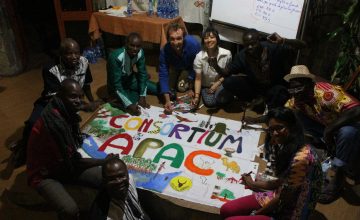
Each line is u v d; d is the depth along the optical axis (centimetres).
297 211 187
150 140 283
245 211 215
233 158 264
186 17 474
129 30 448
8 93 426
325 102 267
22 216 254
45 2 593
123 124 304
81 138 256
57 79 294
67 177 234
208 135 291
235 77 347
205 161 261
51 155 215
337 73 352
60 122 209
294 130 186
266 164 257
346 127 254
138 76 352
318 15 384
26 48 508
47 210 259
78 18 494
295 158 179
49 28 575
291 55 333
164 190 236
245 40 306
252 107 349
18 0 595
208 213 224
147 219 220
